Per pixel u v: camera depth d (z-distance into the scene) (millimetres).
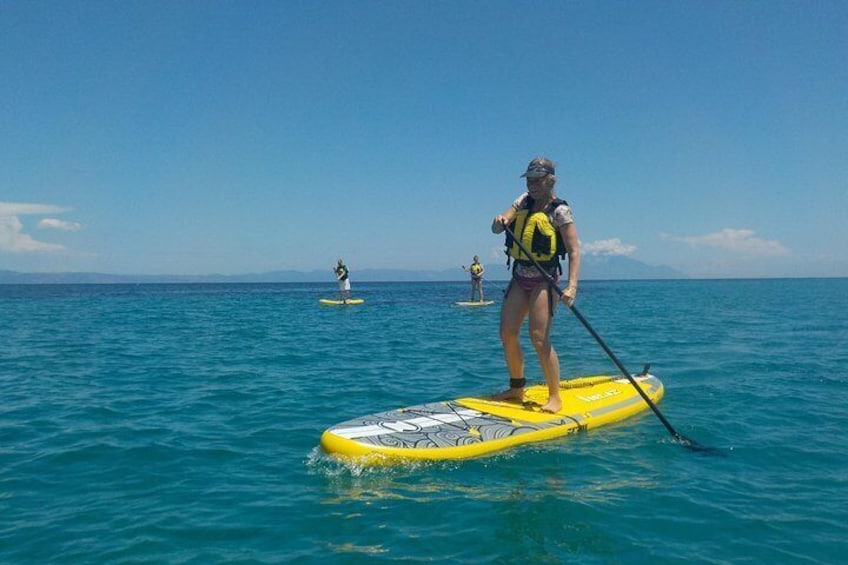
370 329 17047
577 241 5453
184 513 3766
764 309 26734
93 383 8398
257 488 4191
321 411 6590
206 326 18297
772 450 5027
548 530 3484
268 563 3111
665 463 4668
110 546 3330
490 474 4391
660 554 3207
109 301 39875
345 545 3307
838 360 10172
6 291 73562
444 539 3371
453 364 10078
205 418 6281
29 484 4328
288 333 15867
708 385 7852
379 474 4406
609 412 5902
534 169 5406
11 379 8766
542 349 5602
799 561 3146
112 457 4949
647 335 14758
